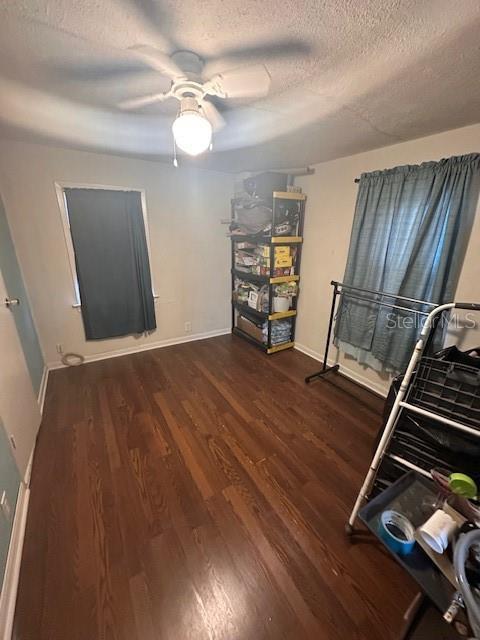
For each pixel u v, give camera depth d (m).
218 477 1.68
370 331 2.47
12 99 1.45
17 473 1.47
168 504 1.51
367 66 1.09
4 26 0.88
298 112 1.54
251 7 0.80
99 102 1.47
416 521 1.02
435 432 1.24
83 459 1.80
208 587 1.16
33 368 2.33
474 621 0.70
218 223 3.48
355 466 1.77
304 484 1.64
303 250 3.15
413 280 2.09
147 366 3.01
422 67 1.09
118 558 1.25
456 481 0.95
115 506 1.49
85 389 2.57
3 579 1.08
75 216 2.61
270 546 1.31
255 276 3.28
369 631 1.04
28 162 2.37
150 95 1.38
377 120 1.65
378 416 2.25
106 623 1.05
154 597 1.12
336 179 2.65
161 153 2.55
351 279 2.55
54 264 2.69
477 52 0.98
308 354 3.32
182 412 2.27
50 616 1.06
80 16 0.84
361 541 1.34
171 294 3.41
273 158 2.59
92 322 2.96
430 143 1.94
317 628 1.05
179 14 0.83
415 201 2.01
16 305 2.12
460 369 1.19
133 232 2.92
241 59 1.05
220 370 2.95
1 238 2.06
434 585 0.84
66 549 1.29
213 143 2.12
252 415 2.24
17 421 1.62
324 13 0.82
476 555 0.81
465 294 1.90
